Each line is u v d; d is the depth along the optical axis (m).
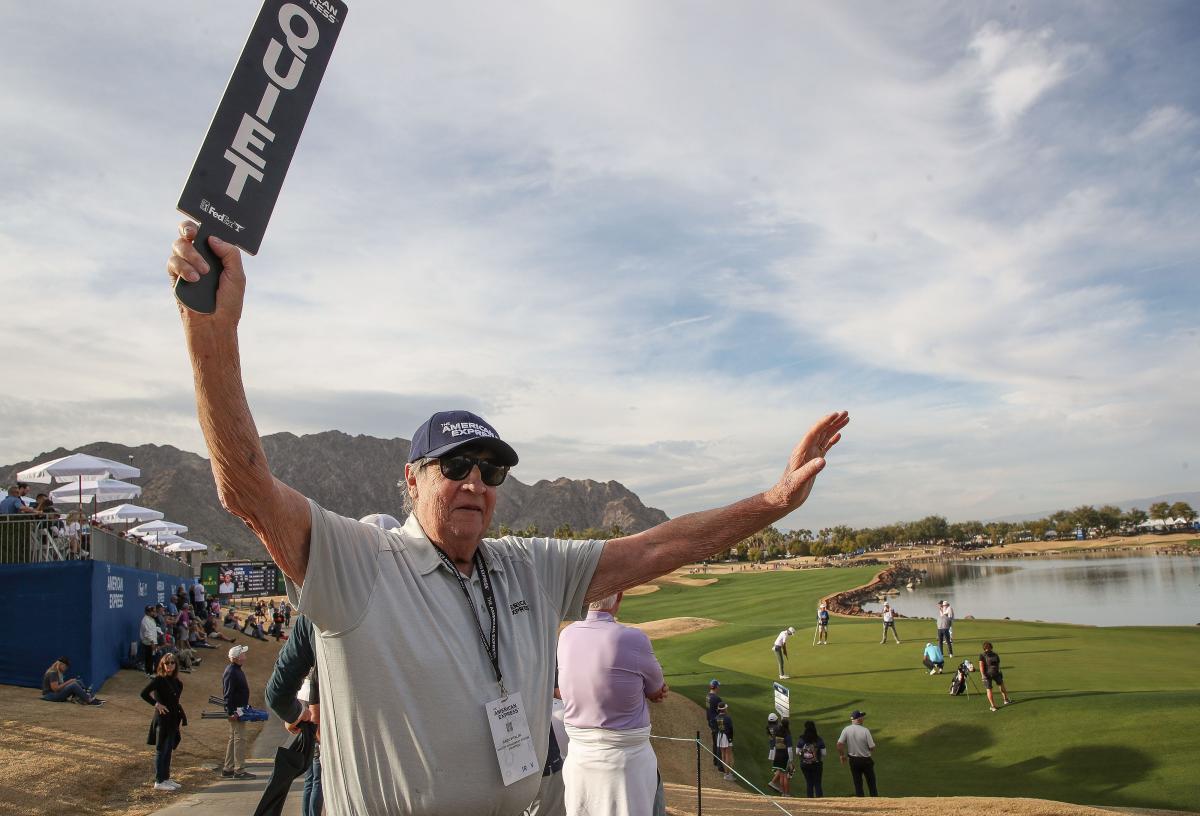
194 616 35.69
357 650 1.88
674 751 20.91
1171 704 21.08
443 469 2.12
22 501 20.91
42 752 11.88
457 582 2.12
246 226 1.66
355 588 1.89
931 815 9.20
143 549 27.06
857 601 74.88
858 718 16.69
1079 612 64.69
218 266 1.62
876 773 19.44
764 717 24.58
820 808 9.78
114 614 21.34
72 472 27.64
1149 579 102.88
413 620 1.96
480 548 2.28
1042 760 18.83
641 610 73.44
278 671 3.97
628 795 4.54
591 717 4.62
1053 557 184.38
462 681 1.97
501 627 2.14
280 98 1.74
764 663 33.62
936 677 27.45
